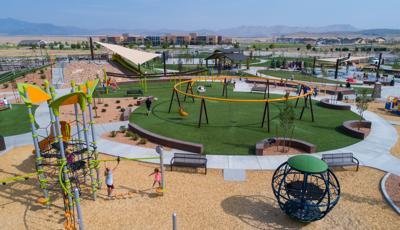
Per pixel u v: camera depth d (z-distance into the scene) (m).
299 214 12.75
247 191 15.43
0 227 12.54
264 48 183.88
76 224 12.58
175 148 20.88
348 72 72.94
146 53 61.91
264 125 26.52
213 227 12.55
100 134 23.97
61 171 12.70
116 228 12.47
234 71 69.25
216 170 17.75
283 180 13.21
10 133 24.55
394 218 13.10
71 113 30.56
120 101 36.44
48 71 59.41
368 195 15.02
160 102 35.97
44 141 17.97
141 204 14.21
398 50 145.88
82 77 53.88
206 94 41.31
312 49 165.50
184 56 104.69
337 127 26.20
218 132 24.47
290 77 61.69
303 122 27.80
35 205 14.23
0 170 17.88
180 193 15.19
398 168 18.14
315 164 12.09
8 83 50.25
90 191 15.34
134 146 21.34
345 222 12.88
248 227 12.58
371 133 24.64
